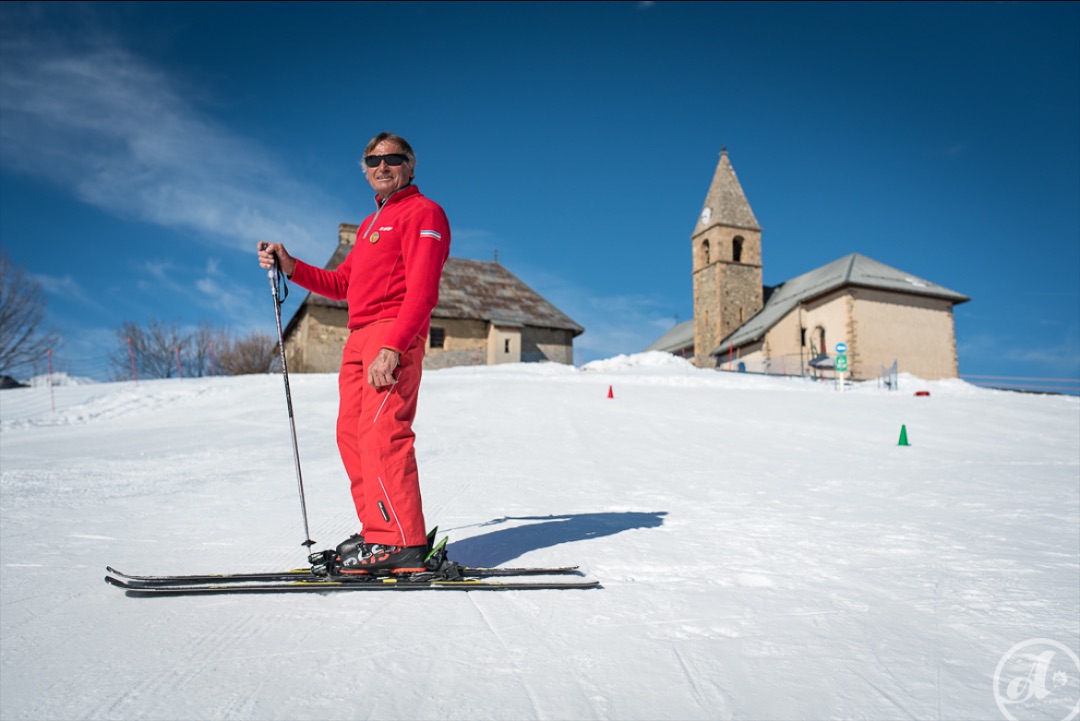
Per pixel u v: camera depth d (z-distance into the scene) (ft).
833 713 4.37
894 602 6.82
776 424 36.68
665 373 84.58
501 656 5.30
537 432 32.63
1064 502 13.87
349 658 5.23
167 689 4.67
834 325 114.42
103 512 12.98
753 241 150.92
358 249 8.46
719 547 9.40
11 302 109.60
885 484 16.99
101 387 67.05
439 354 112.06
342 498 14.98
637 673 4.99
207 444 30.35
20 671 4.99
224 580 7.31
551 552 9.12
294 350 121.60
